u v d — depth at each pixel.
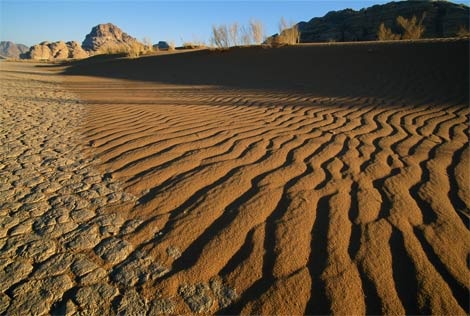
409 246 2.17
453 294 1.80
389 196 2.82
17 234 2.35
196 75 13.70
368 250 2.13
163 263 2.05
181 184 3.10
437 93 7.50
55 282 1.89
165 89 10.34
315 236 2.29
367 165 3.51
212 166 3.50
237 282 1.90
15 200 2.85
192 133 4.75
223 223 2.46
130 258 2.10
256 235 2.31
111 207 2.73
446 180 3.12
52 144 4.41
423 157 3.74
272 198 2.80
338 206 2.66
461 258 2.06
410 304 1.75
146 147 4.16
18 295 1.79
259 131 4.84
